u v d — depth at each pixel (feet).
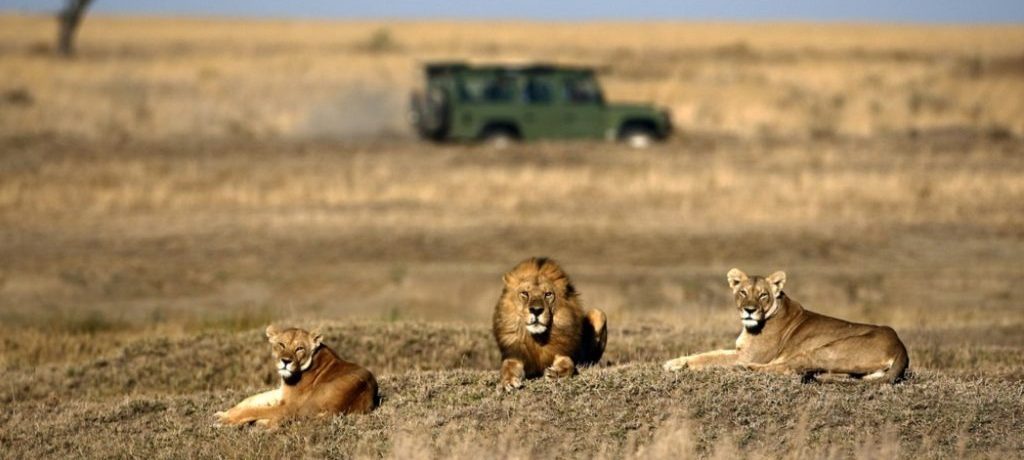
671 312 57.57
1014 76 167.53
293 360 31.89
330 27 352.08
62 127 118.52
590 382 32.60
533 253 73.05
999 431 29.86
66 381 43.65
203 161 100.73
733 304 61.98
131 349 46.50
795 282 66.33
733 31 336.08
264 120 129.18
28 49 217.15
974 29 357.00
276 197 86.63
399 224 79.51
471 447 29.19
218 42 264.11
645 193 89.35
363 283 66.23
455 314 60.29
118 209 83.30
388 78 167.73
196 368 44.55
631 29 347.77
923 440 29.14
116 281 66.18
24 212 81.82
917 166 101.04
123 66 170.91
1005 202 86.94
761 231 78.28
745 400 31.04
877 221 81.00
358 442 30.42
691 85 152.15
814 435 29.53
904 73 171.12
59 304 62.28
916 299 63.52
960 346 45.34
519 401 32.01
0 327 54.19
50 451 33.42
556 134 113.50
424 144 112.27
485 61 196.44
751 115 133.18
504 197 87.45
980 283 66.23
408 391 34.50
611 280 66.44
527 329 32.83
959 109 139.44
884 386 31.81
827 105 140.15
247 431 32.45
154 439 33.09
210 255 72.13
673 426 29.09
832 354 32.17
